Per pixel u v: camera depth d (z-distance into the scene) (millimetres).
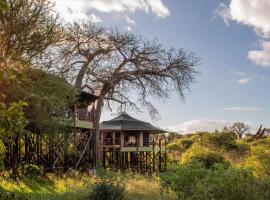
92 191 20266
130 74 45094
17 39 20359
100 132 44875
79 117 36281
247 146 55406
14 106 6695
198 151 34375
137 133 46812
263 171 22797
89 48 42812
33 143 29188
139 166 47781
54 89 22266
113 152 44562
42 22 21844
